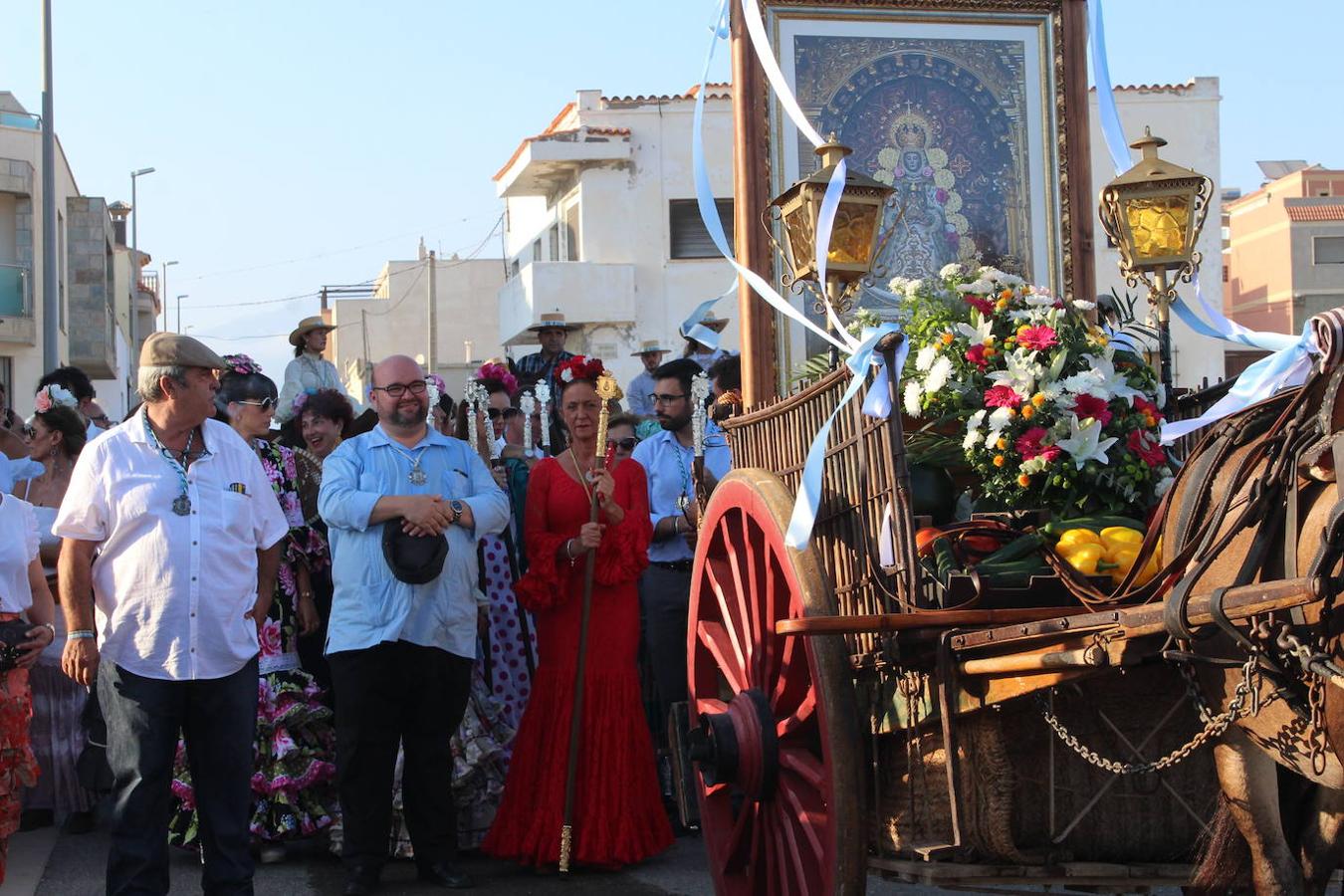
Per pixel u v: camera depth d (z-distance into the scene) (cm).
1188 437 584
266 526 627
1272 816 444
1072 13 788
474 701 777
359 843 691
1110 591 471
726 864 601
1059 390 518
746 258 757
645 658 857
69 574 591
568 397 761
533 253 3550
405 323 5322
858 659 516
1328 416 397
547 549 738
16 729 632
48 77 2361
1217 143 2758
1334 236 4044
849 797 489
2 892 685
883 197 602
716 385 856
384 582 685
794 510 474
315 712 755
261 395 774
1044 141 792
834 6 774
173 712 591
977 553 495
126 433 602
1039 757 467
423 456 714
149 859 583
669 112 3044
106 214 3972
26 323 3341
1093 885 463
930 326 557
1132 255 679
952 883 462
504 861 761
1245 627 398
